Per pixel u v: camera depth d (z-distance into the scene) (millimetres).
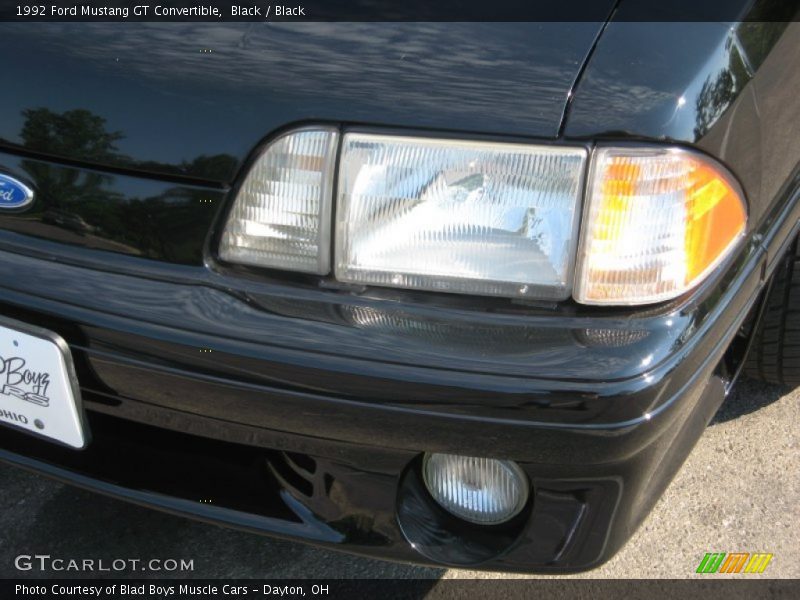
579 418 1184
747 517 1979
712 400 1749
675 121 1178
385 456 1307
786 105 1438
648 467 1321
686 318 1244
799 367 2098
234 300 1278
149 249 1323
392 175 1217
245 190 1264
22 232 1390
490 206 1209
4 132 1358
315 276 1275
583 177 1179
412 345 1214
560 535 1343
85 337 1326
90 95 1310
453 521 1420
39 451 1630
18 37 1362
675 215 1207
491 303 1250
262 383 1253
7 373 1444
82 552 1851
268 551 1878
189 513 1508
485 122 1188
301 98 1234
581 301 1220
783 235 1587
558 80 1203
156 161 1288
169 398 1331
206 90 1269
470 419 1205
